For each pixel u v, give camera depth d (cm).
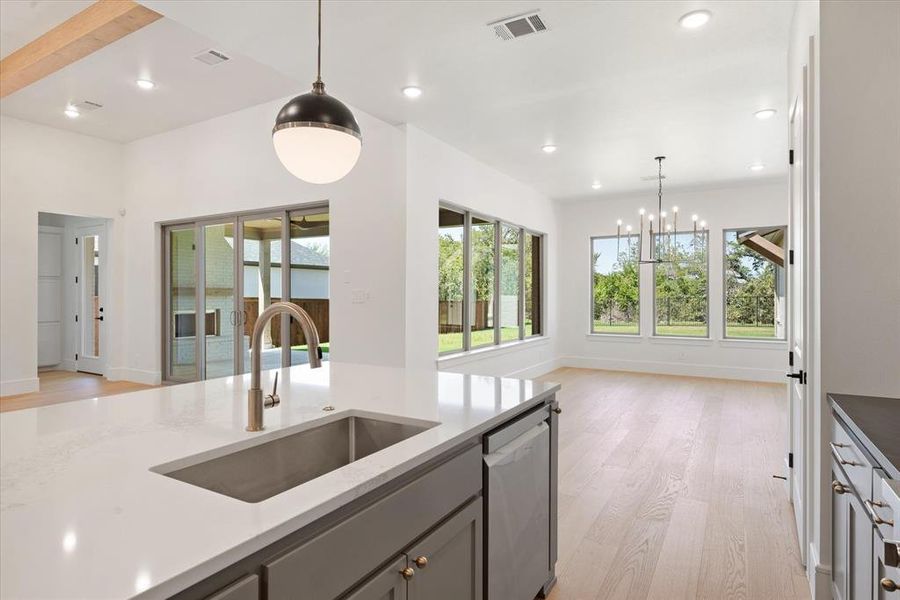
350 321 492
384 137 472
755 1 266
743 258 732
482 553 156
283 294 548
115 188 663
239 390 199
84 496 97
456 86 374
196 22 280
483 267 624
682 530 269
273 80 471
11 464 114
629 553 246
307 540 94
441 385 212
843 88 183
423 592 126
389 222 470
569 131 477
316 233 530
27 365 586
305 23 282
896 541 98
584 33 298
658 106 415
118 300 671
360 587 106
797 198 262
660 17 281
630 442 424
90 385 636
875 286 180
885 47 179
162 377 651
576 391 637
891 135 178
